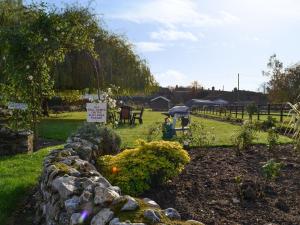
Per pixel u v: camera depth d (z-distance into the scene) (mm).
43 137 16734
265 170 7859
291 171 8828
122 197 3975
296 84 37719
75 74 27109
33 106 12562
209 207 6277
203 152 11703
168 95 91938
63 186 4730
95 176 5273
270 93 40719
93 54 14016
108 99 12812
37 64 12344
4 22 19500
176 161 7336
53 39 12195
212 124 25656
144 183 6871
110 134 9664
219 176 8211
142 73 31609
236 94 86688
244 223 5637
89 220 3926
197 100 84875
